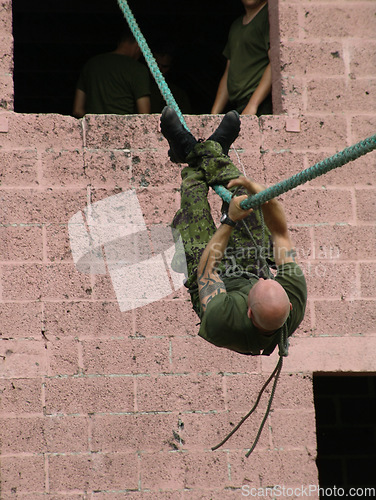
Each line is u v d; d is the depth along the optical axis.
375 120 28.73
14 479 25.17
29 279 26.38
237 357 26.47
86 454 25.52
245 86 30.19
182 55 44.44
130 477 25.48
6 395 25.62
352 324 27.09
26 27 42.38
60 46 43.56
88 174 27.23
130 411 25.88
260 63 30.08
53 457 25.41
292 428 26.16
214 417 26.03
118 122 27.64
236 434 25.97
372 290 27.41
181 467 25.67
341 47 29.11
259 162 27.89
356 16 29.38
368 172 28.08
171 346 26.36
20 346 25.94
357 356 26.89
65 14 42.41
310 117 28.50
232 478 25.72
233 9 42.06
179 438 25.83
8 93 27.50
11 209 26.72
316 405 37.62
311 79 28.81
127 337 26.31
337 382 37.88
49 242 26.66
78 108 32.03
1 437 25.36
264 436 26.02
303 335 26.88
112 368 26.09
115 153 27.44
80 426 25.67
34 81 44.69
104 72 31.28
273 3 29.30
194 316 26.58
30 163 27.06
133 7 41.59
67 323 26.23
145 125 27.70
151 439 25.78
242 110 30.64
